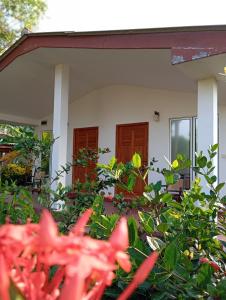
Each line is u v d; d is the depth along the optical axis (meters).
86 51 5.93
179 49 4.25
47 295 0.66
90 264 0.51
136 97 8.80
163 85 7.56
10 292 0.60
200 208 2.00
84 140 9.86
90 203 2.85
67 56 6.44
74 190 3.12
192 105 7.79
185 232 1.87
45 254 0.58
